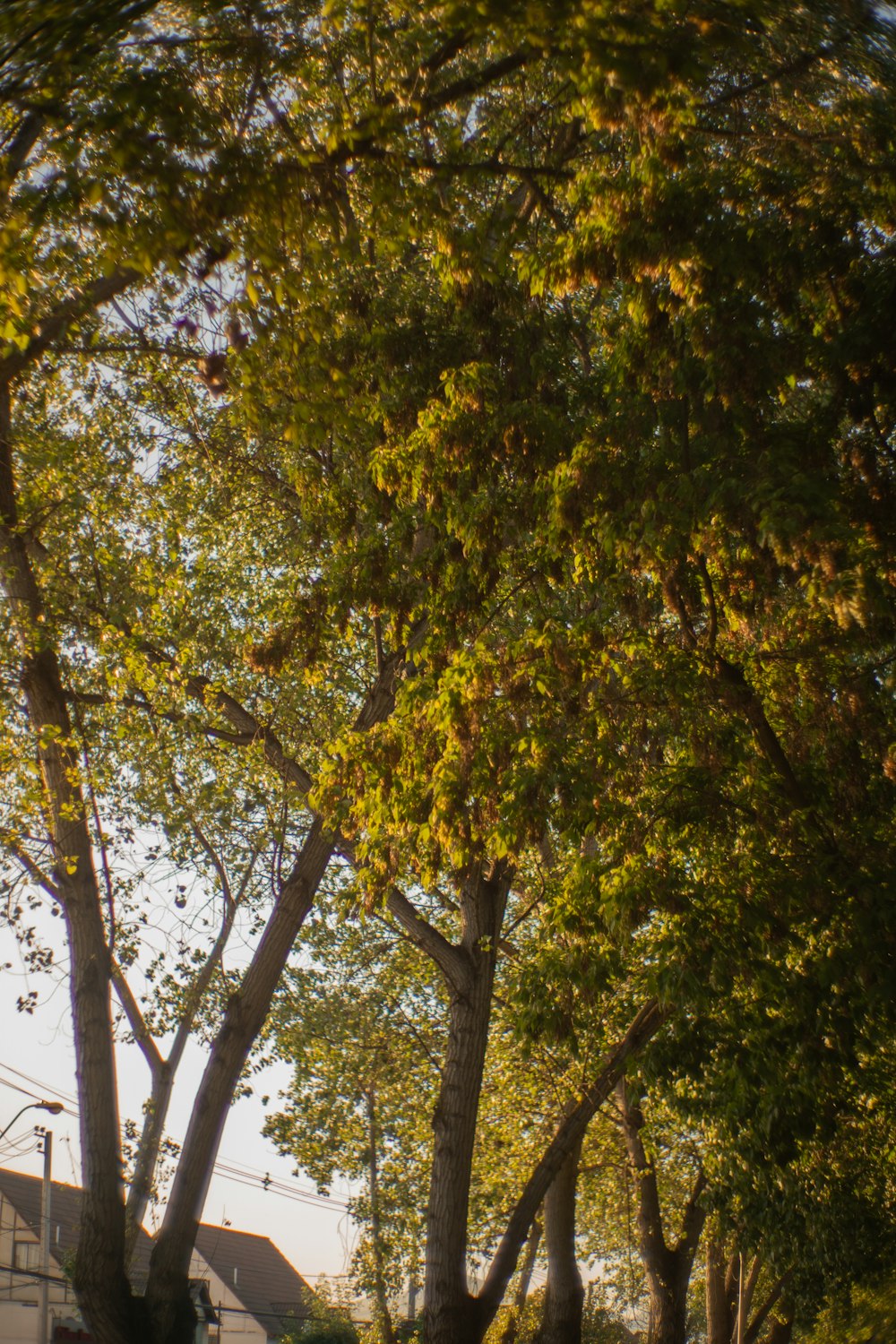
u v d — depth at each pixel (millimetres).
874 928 9812
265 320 9148
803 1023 10164
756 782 10766
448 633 11047
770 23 8117
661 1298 22656
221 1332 54438
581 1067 19125
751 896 10359
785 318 10086
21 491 13477
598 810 10102
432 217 8820
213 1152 13078
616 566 10617
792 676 10984
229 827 17359
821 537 8648
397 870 11227
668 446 10164
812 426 10172
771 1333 28219
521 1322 30297
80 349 10539
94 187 7488
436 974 22938
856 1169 15133
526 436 10906
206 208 7793
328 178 8461
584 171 10320
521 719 10555
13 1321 40656
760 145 9836
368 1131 24859
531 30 7418
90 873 13297
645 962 15523
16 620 12891
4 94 7070
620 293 11695
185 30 8070
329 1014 23406
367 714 14430
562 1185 19547
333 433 12234
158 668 13531
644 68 7430
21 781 13227
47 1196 31078
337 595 11844
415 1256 27141
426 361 12141
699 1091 11562
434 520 11359
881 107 8742
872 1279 16922
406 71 8648
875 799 10703
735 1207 16188
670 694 10250
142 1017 15430
